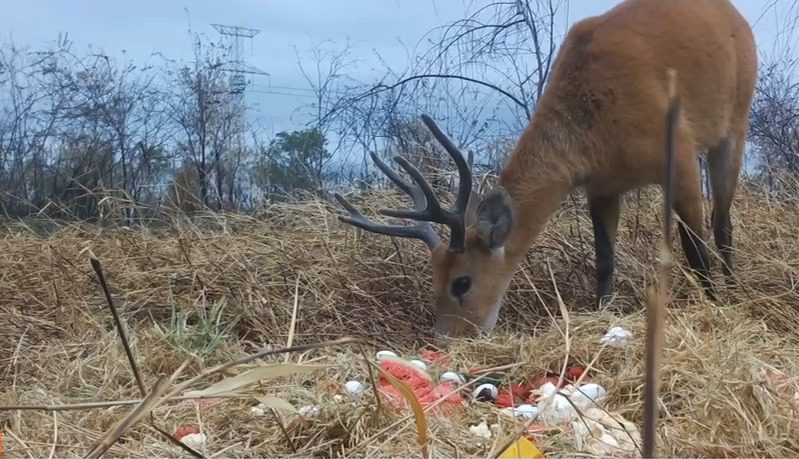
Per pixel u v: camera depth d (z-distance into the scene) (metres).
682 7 3.43
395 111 5.31
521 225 3.31
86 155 6.14
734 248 3.64
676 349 2.21
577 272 3.67
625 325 2.55
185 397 1.27
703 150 3.48
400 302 3.57
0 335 2.98
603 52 3.26
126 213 5.29
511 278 3.34
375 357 2.34
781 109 5.41
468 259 3.19
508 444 1.54
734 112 3.66
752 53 3.73
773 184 4.91
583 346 2.36
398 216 3.20
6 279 3.64
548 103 3.34
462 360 2.53
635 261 3.71
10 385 2.50
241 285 3.41
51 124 6.23
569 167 3.30
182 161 6.25
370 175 5.27
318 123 5.54
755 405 1.83
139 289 3.47
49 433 1.89
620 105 3.21
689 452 1.68
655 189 4.42
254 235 4.16
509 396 2.15
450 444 1.72
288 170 5.89
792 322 2.82
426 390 2.10
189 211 5.56
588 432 1.75
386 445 1.70
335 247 3.95
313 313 3.30
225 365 1.32
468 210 3.38
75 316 3.11
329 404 1.88
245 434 1.87
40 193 6.16
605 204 3.47
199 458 1.50
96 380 2.43
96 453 1.21
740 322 2.56
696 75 3.36
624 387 2.06
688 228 3.25
